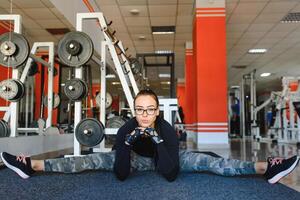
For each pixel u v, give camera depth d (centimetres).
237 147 650
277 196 156
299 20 755
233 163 208
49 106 480
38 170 217
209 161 213
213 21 635
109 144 540
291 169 183
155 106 182
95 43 718
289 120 870
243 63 1230
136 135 183
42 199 149
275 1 644
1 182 193
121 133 189
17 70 348
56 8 556
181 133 926
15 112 348
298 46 981
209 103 620
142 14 725
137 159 215
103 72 405
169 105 411
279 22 768
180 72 1454
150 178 205
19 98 347
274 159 193
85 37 336
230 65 1267
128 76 411
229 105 1390
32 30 701
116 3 661
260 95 2050
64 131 603
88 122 328
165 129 194
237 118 1368
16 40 334
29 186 180
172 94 672
